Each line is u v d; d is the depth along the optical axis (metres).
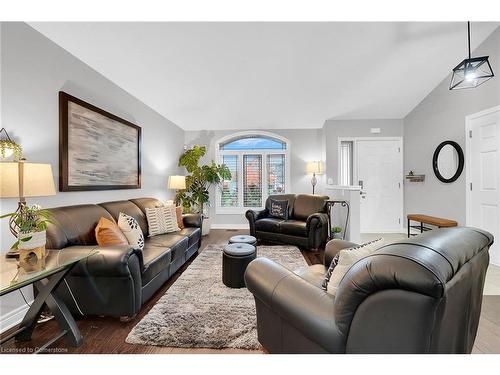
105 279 1.78
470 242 1.03
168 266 2.47
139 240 2.38
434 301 0.72
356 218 3.88
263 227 4.18
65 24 2.19
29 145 2.02
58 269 1.44
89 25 2.30
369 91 4.14
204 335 1.63
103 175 2.88
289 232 3.89
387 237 4.71
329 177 5.21
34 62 2.06
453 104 3.72
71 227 2.01
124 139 3.31
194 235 3.32
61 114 2.29
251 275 1.34
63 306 1.60
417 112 4.61
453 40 3.04
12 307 1.82
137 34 2.53
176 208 3.52
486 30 2.93
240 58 3.12
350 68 3.49
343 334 0.91
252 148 5.75
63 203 2.34
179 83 3.59
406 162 5.00
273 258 3.34
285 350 1.20
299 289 1.11
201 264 3.08
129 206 2.95
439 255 0.80
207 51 2.93
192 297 2.17
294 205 4.48
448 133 3.83
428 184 4.34
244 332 1.67
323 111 4.80
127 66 2.97
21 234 1.46
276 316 1.24
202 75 3.45
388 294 0.79
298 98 4.29
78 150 2.49
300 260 3.25
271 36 2.75
